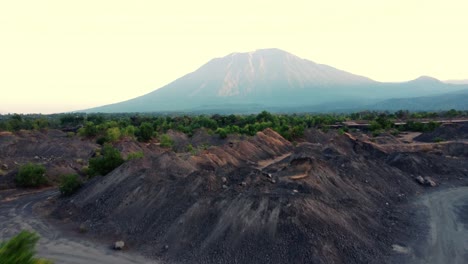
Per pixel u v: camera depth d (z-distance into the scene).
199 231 36.09
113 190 48.00
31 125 135.38
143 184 46.34
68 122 156.38
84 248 35.81
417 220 42.28
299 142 105.00
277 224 34.09
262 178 45.62
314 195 40.53
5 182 59.91
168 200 42.31
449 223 41.38
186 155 72.44
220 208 37.75
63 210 47.50
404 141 97.12
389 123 126.44
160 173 50.59
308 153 71.31
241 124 138.88
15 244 13.80
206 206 38.66
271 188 42.56
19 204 51.03
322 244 32.19
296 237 32.72
